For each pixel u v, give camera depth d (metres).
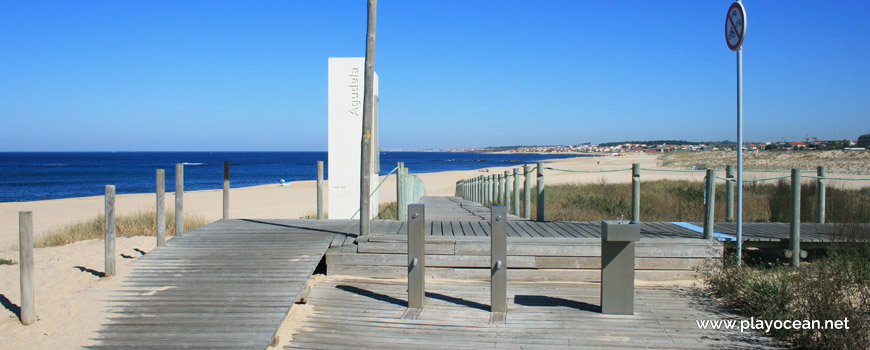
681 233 7.99
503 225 6.05
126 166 100.31
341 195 10.77
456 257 7.45
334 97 10.81
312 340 5.27
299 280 6.28
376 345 5.16
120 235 11.09
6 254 9.27
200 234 8.40
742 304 6.17
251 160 161.38
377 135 11.21
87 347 4.85
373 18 7.51
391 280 7.40
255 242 7.83
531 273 7.41
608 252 5.99
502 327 5.61
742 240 7.58
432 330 5.54
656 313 6.01
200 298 5.82
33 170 82.31
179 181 8.28
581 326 5.62
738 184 7.40
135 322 5.31
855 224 7.90
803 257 7.39
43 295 6.30
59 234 11.27
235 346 4.79
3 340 5.02
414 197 17.67
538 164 9.37
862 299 5.39
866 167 39.16
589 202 15.46
